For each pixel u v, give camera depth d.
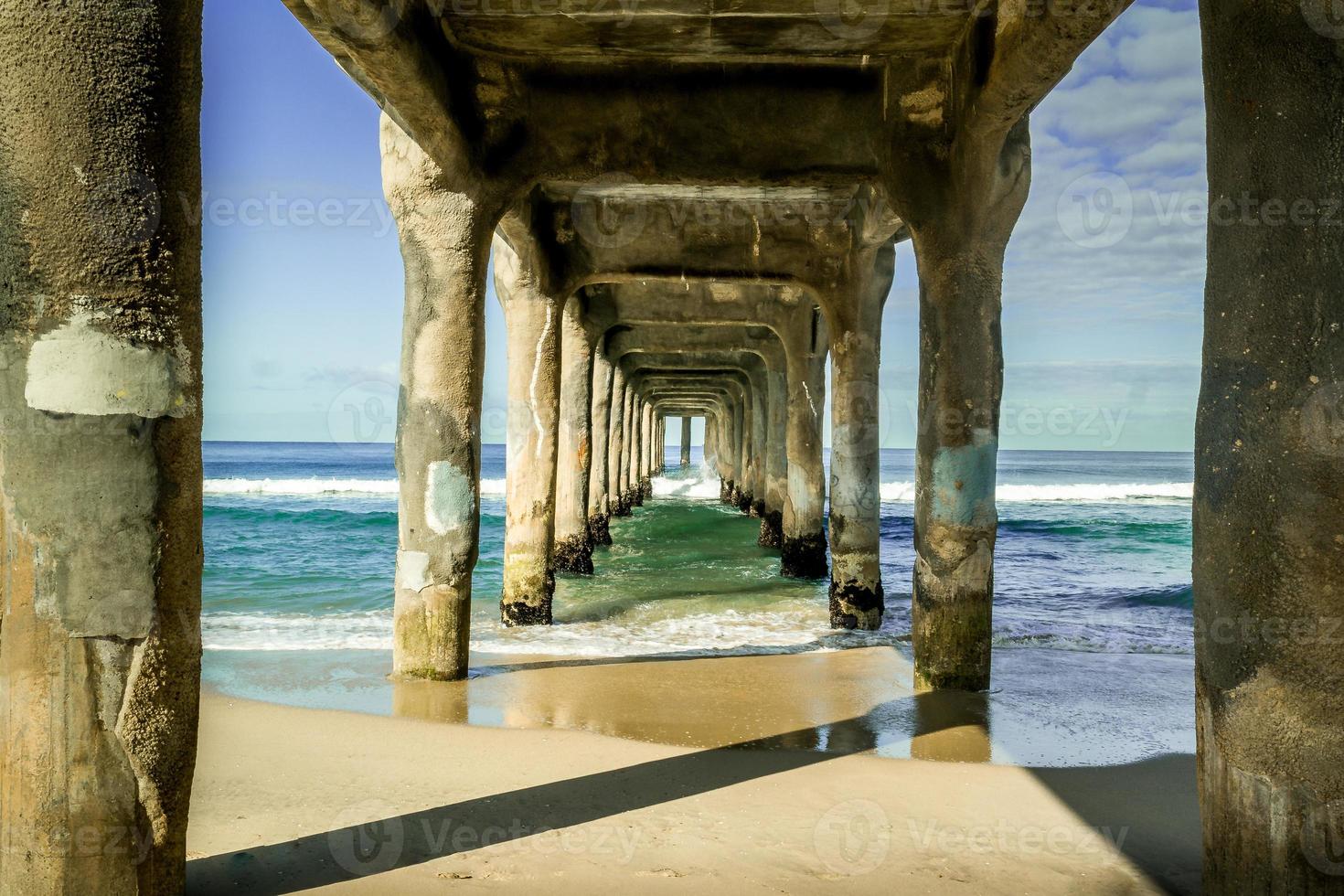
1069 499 38.94
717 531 20.91
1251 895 2.62
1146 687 6.89
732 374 24.91
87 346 2.52
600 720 5.67
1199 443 2.79
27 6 2.41
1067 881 3.39
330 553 17.88
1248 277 2.60
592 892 3.19
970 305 6.33
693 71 7.04
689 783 4.42
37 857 2.56
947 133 6.52
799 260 10.30
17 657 2.54
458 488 6.61
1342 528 2.45
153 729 2.65
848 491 9.94
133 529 2.59
